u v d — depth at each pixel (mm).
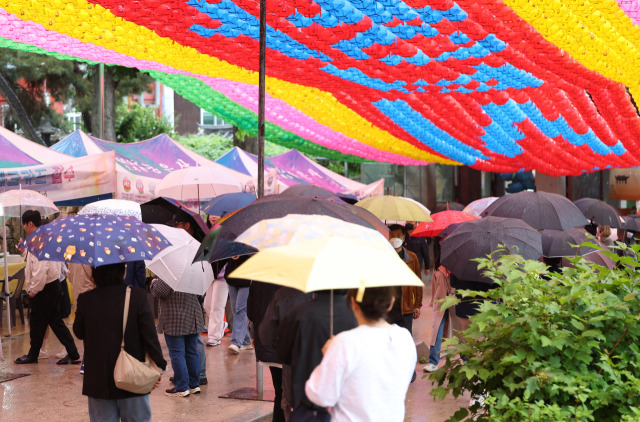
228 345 11891
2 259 14805
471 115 13008
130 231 5801
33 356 10258
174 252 7602
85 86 32125
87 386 5496
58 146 13336
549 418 4277
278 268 3707
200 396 8516
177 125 43469
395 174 29328
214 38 7898
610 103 12211
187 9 6949
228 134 46656
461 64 9070
